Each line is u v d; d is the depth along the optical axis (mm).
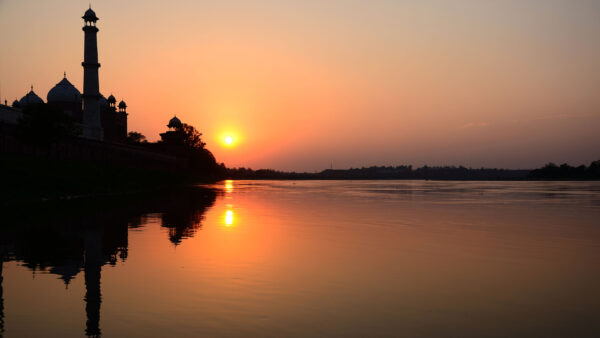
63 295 12375
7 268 15609
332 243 21391
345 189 99125
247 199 55938
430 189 101062
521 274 15172
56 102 118250
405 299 12180
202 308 11266
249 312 10992
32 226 26172
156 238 22375
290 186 124500
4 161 55062
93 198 50500
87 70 106125
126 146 114188
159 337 9352
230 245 20594
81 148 85500
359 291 12945
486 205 47344
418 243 21547
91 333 9562
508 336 9500
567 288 13391
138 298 12125
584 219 33062
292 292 12789
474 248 20266
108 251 18828
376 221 31062
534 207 44719
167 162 129250
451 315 10844
